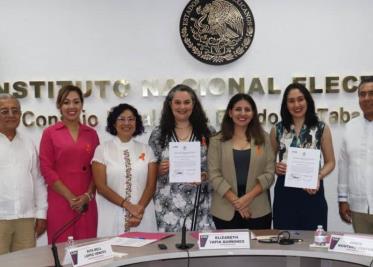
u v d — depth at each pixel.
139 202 3.13
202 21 4.00
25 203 3.17
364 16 4.04
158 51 4.02
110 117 3.24
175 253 2.24
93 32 4.02
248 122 3.12
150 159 3.20
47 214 3.25
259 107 4.04
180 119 3.17
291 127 3.16
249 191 3.06
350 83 4.05
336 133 4.06
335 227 4.07
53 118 4.01
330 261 2.32
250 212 3.07
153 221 3.47
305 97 3.10
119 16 4.01
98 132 4.02
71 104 3.23
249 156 3.08
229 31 4.00
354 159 3.12
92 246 2.14
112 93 4.03
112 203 3.15
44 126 4.01
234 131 3.16
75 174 3.21
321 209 3.10
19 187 3.14
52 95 4.00
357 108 4.04
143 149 3.22
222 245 2.29
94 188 3.29
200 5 4.00
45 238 4.01
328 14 4.04
